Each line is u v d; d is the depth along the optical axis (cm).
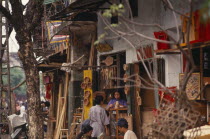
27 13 1572
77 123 1883
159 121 781
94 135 1434
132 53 1585
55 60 2436
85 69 2022
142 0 1503
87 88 1831
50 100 2555
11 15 1556
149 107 1515
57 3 2291
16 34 1559
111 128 1642
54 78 2506
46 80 2542
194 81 1172
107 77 1773
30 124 1523
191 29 1146
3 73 2417
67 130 2055
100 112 1445
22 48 1545
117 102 1639
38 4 1550
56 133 2145
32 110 1528
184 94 741
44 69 2545
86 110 1831
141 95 1551
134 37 1548
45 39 2553
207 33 1066
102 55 1806
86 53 2048
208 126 980
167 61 1370
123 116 1620
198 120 777
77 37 2030
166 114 776
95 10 1531
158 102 1386
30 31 1555
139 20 1521
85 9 1480
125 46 1636
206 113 1186
